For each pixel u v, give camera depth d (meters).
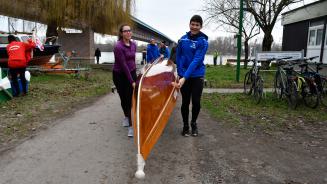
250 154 4.38
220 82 12.80
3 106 7.36
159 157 4.24
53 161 4.09
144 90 4.05
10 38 8.59
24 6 18.94
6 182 3.50
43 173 3.73
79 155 4.31
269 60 9.03
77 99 8.83
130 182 3.52
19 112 6.83
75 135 5.22
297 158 4.25
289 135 5.32
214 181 3.55
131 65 5.23
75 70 14.05
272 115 6.73
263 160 4.16
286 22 19.38
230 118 6.43
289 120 6.32
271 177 3.66
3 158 4.18
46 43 17.52
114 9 20.70
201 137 5.13
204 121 6.21
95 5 20.00
